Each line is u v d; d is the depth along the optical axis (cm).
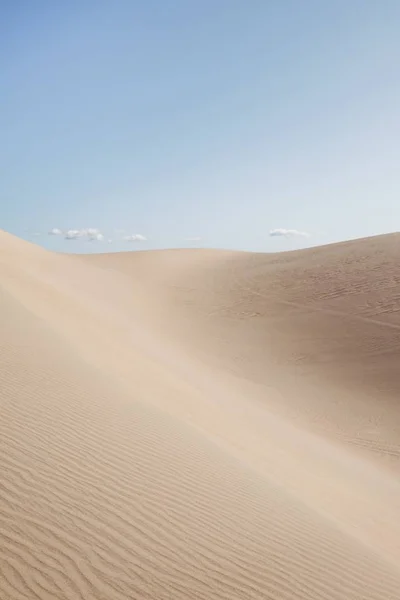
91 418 680
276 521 555
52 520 430
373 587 485
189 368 1716
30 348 909
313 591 441
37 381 758
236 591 409
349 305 2542
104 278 3894
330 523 626
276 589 426
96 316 1998
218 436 876
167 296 3356
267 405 1612
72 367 880
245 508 561
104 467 550
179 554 435
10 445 540
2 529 402
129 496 505
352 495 863
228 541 477
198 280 3781
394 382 1827
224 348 2286
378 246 3478
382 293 2591
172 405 955
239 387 1759
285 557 483
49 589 359
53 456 542
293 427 1395
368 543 630
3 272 2144
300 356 2134
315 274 3142
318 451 1152
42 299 1797
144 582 390
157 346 1942
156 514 486
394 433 1495
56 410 670
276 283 3175
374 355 2034
